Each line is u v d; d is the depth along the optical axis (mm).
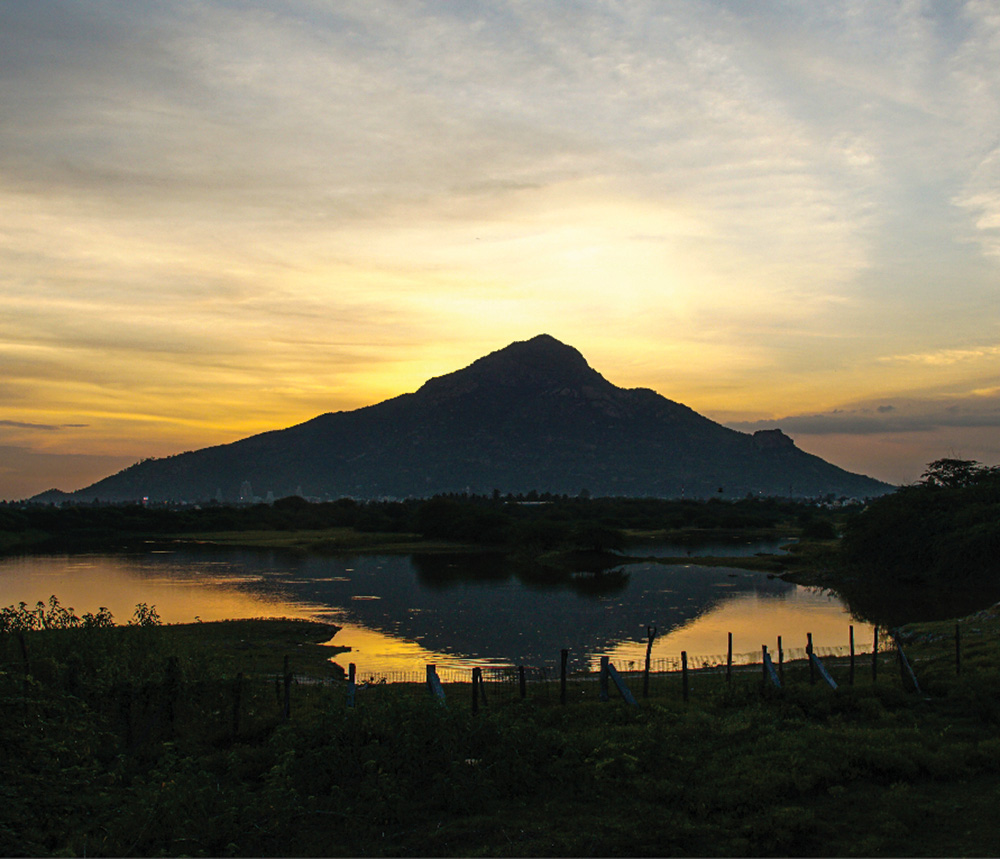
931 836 11305
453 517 131125
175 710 17672
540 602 60594
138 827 11492
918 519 71812
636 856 10844
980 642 29875
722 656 37875
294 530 156750
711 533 150875
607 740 15227
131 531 147625
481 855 10891
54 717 15266
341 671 33219
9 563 92750
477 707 16672
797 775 13688
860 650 36281
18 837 10523
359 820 12008
